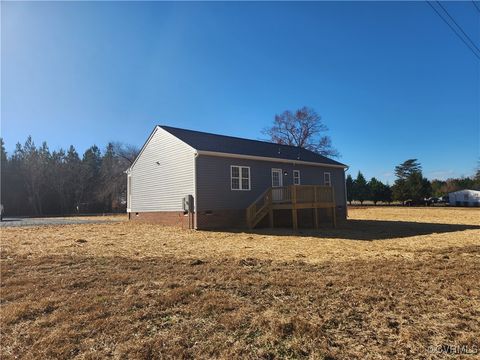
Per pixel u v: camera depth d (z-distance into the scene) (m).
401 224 20.09
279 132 46.88
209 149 17.72
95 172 56.34
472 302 5.09
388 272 6.95
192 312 4.75
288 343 3.80
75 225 19.47
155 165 20.16
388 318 4.48
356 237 13.41
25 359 3.61
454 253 9.41
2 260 8.58
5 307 5.17
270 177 20.56
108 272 7.20
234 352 3.62
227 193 18.11
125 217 31.78
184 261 8.30
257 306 4.94
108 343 3.90
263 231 15.83
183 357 3.54
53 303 5.25
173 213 18.47
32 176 47.91
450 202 55.00
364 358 3.47
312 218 22.11
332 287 5.88
